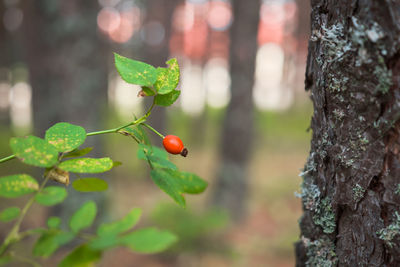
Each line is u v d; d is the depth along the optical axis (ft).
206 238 13.79
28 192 2.33
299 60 62.18
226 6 53.01
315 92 3.16
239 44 17.34
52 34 12.82
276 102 76.38
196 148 39.42
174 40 49.16
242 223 17.67
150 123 25.27
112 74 49.90
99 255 2.51
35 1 12.86
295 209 20.33
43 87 13.35
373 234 2.81
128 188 23.12
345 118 2.83
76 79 13.12
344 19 2.68
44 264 10.69
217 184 18.29
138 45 39.42
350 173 2.88
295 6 54.65
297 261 3.73
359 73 2.59
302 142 42.83
